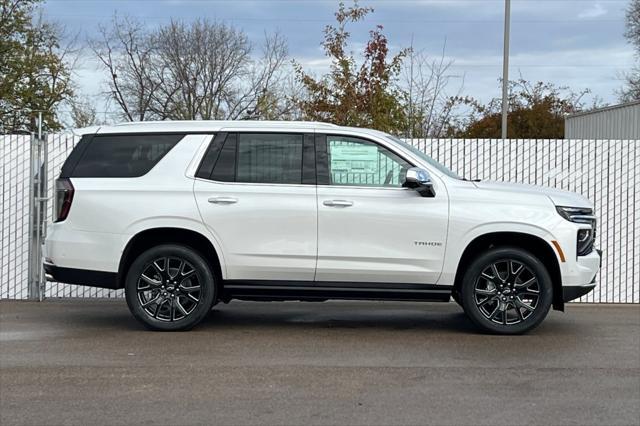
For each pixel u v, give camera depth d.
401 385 6.18
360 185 8.00
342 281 7.98
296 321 8.98
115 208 7.94
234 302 10.43
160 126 8.22
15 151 10.51
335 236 7.89
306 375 6.46
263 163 8.07
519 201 7.92
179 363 6.85
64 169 8.17
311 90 18.50
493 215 7.84
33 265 10.48
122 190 7.98
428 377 6.42
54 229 8.12
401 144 8.14
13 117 33.91
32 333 8.15
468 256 8.09
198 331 8.28
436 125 21.77
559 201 7.96
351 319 9.15
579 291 7.97
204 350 7.36
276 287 8.03
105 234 7.93
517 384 6.23
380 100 17.58
